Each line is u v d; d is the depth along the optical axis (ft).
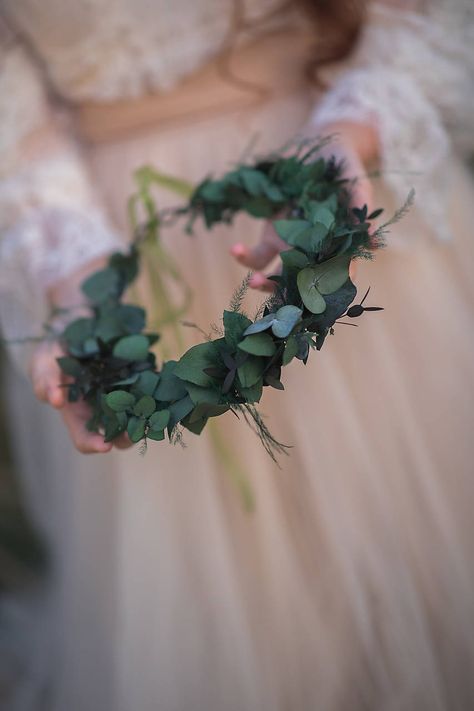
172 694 2.93
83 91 3.06
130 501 3.02
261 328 1.75
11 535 4.68
